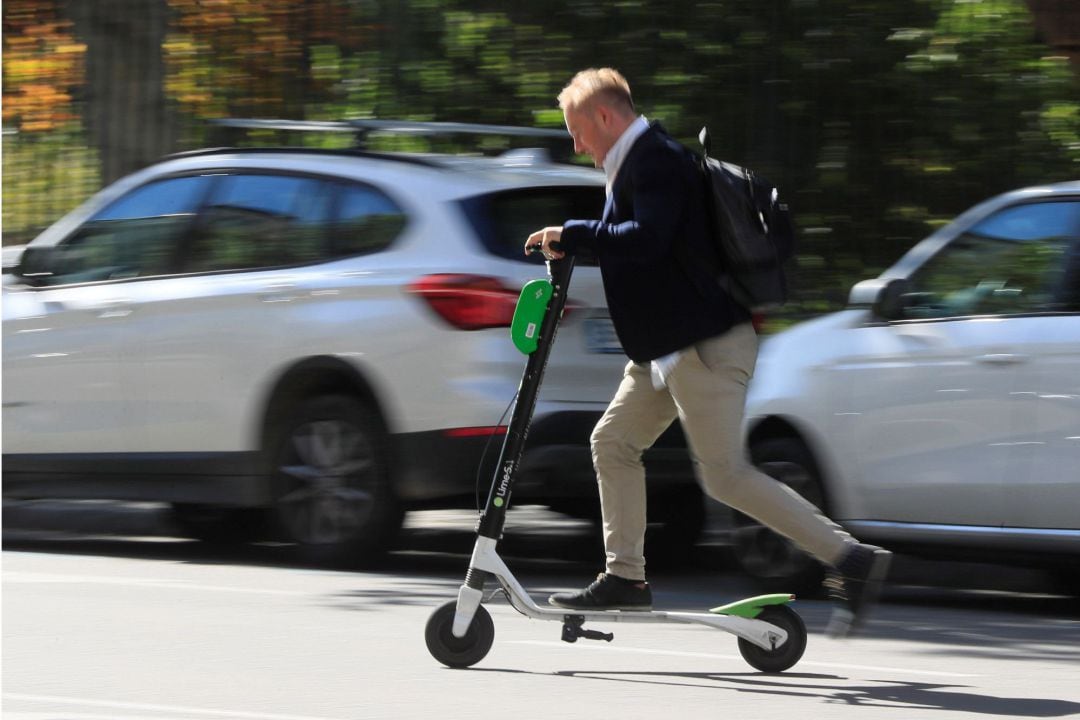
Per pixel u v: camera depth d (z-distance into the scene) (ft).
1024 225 81.71
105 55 146.00
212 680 60.29
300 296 93.61
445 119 141.08
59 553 106.22
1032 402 78.95
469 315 87.35
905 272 85.61
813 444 87.66
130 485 101.86
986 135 135.95
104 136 146.30
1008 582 97.66
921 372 83.15
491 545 62.08
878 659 67.62
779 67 135.54
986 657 68.64
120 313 101.24
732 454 59.98
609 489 62.49
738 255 59.11
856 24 133.80
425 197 90.79
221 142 148.25
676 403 60.49
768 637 62.08
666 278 59.57
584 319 88.74
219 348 96.68
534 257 89.35
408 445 89.45
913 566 102.78
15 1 150.82
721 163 60.29
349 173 94.27
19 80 151.33
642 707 55.72
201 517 114.42
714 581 94.94
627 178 59.67
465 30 138.62
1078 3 136.67
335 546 93.25
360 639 70.03
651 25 135.03
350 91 144.36
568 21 136.56
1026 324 79.82
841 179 136.77
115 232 104.12
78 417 103.65
